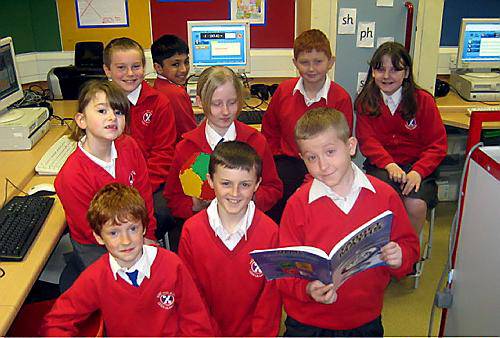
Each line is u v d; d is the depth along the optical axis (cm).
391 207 167
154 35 390
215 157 169
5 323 140
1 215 193
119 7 381
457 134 369
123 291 155
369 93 267
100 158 195
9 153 256
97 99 189
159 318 159
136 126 257
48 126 290
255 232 173
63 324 154
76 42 385
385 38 320
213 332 168
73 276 193
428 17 318
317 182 167
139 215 153
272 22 394
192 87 338
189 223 176
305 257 137
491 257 155
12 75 275
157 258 158
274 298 171
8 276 162
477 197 165
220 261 172
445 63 398
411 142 271
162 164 258
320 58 253
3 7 365
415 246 171
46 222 196
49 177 234
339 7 312
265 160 225
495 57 360
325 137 158
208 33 363
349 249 138
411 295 274
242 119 315
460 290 177
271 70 402
